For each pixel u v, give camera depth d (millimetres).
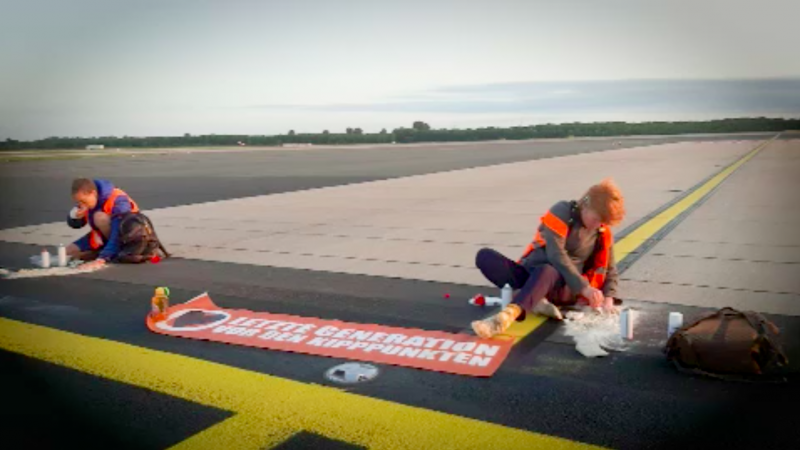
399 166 26047
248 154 45562
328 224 9547
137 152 56875
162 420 3006
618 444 2711
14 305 5133
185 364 3752
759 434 2779
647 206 10984
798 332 4125
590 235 4512
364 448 2715
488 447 2707
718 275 5789
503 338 4109
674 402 3125
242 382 3465
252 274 6230
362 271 6293
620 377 3459
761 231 8211
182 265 6738
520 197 12891
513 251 7180
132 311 4949
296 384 3436
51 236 9055
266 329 4395
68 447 2740
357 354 3877
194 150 62938
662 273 5902
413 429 2881
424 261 6703
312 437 2822
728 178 16438
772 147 34750
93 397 3279
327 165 28109
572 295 4602
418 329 4348
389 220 9828
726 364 3414
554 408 3082
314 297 5273
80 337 4293
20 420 3006
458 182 17078
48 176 23531
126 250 6816
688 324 3646
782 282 5496
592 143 54688
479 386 3371
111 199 6938
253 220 10172
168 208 12172
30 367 3711
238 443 2771
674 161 24625
